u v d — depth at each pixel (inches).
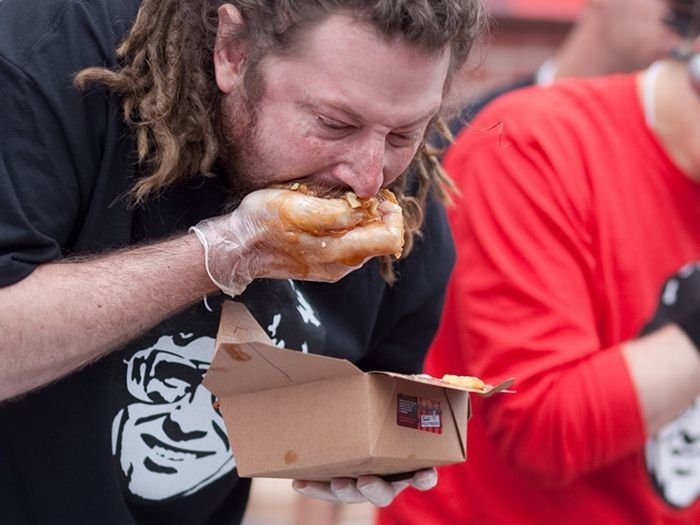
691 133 203.5
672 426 208.2
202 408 162.7
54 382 150.6
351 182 140.7
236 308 147.7
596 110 209.0
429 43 135.6
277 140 141.1
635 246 203.8
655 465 207.8
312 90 136.9
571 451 195.9
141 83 147.7
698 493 212.2
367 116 137.1
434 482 159.8
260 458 146.4
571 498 205.3
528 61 434.9
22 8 147.4
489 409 201.8
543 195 201.2
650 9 256.1
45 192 143.4
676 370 196.1
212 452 165.6
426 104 139.9
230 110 145.4
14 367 140.3
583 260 201.2
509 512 206.1
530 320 197.5
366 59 134.6
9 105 141.9
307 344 166.7
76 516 158.7
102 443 155.6
